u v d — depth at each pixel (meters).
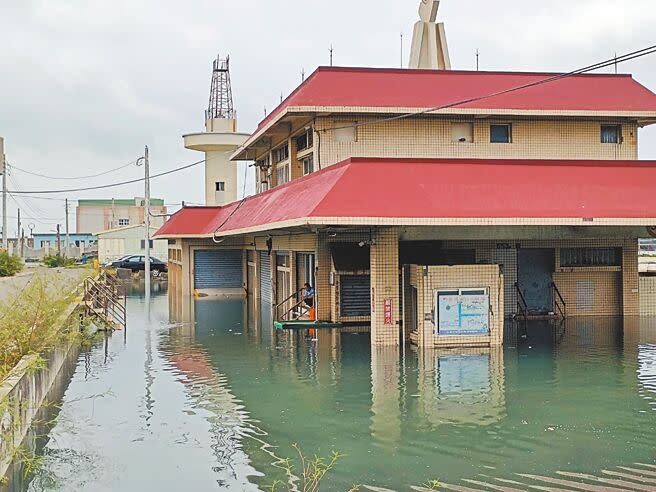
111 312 30.75
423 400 14.30
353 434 12.14
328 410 13.68
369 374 16.78
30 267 60.78
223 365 18.41
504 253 25.36
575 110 26.62
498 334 20.22
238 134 49.59
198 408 14.06
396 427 12.51
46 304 14.90
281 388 15.59
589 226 20.09
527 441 11.62
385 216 17.62
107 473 10.63
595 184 19.86
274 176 34.66
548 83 28.53
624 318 25.55
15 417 9.84
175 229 39.16
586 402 14.03
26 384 11.49
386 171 19.19
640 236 21.66
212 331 24.84
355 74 27.78
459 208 18.23
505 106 26.73
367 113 25.94
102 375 17.39
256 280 36.16
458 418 13.00
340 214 17.48
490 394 14.74
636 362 17.84
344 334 22.92
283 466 10.72
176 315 30.11
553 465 10.52
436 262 24.03
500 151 27.38
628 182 20.14
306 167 29.73
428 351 19.53
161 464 10.96
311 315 25.31
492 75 28.66
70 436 12.43
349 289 24.69
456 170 19.61
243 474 10.45
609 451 11.09
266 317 29.06
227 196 50.09
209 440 12.05
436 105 26.23
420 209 18.02
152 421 13.24
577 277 25.89
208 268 40.06
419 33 32.19
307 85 27.20
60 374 16.41
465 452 11.12
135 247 68.00
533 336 21.91
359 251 24.61
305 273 27.38
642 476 10.04
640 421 12.71
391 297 20.30
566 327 23.62
